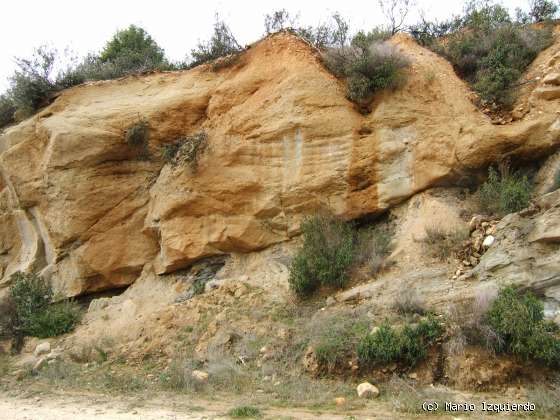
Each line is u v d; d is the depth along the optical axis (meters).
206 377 8.77
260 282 11.57
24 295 13.52
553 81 10.98
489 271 8.84
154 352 10.41
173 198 13.01
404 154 11.48
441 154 11.15
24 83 15.66
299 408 7.24
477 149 10.77
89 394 8.72
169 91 14.50
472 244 9.70
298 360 8.73
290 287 10.72
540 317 7.66
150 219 13.67
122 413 7.33
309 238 11.22
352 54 12.59
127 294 13.59
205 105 13.98
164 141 14.05
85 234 13.98
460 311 8.07
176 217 13.10
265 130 12.36
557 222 8.49
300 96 12.24
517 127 10.72
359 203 11.67
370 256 10.75
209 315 10.84
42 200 14.69
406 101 11.76
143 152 14.02
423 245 10.26
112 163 14.16
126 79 15.29
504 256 8.80
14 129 15.39
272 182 12.18
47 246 15.12
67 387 9.28
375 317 8.98
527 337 7.42
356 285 10.31
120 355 10.62
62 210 14.00
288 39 13.35
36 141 15.09
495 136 10.70
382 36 14.27
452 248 9.84
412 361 7.82
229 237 12.43
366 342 8.01
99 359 10.72
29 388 9.45
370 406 7.12
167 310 11.44
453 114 11.42
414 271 9.76
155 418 7.00
